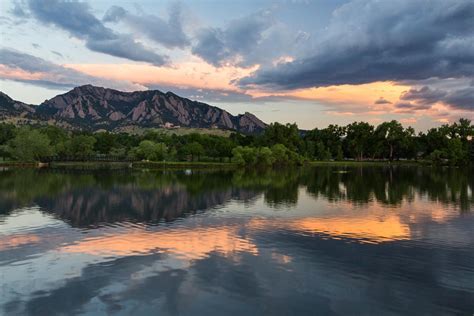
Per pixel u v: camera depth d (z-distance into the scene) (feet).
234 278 75.36
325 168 529.04
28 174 336.70
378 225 124.57
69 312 61.36
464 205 169.07
